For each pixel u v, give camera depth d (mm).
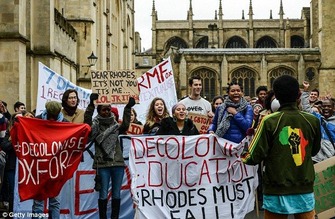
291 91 11039
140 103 23453
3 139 18422
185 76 104375
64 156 15430
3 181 20078
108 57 74312
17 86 31781
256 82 104875
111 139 15969
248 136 13914
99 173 15906
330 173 14125
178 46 134375
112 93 18656
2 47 31719
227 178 15773
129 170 16875
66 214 16672
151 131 17516
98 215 16828
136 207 15602
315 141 11242
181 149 15727
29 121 15359
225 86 104125
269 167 10984
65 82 21078
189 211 15680
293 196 10859
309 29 127500
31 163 15273
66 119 16312
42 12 39625
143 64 126438
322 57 95000
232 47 134250
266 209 11109
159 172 15742
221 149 15734
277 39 133250
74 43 53688
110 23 75188
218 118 16062
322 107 18906
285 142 10859
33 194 15242
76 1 57594
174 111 16172
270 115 11016
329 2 94750
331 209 14094
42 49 39625
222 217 15703
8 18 31766
